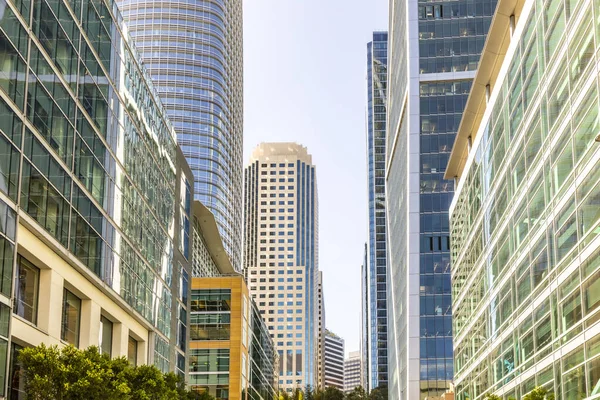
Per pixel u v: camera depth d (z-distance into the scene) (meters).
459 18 125.12
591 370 34.97
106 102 57.19
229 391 108.69
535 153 44.91
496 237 56.03
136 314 63.62
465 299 70.00
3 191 37.19
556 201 40.69
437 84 123.31
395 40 150.75
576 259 37.31
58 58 46.91
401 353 127.56
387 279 166.12
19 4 40.25
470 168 67.19
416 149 121.56
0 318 35.97
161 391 47.78
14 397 40.84
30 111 41.78
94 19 54.91
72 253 48.44
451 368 114.06
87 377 36.84
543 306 43.28
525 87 47.22
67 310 50.16
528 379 46.66
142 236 67.00
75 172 49.56
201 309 112.31
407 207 120.81
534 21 45.06
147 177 69.81
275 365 176.88
